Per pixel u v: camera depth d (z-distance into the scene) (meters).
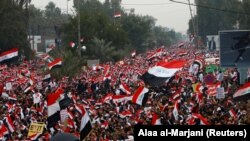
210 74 37.31
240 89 20.95
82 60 54.38
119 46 87.06
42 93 36.75
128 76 47.12
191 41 125.69
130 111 24.69
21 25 85.06
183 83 37.19
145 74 21.97
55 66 44.31
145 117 21.33
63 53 52.25
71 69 50.03
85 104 26.36
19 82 43.94
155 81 21.84
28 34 98.00
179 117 21.42
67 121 20.17
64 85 42.94
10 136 21.50
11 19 83.31
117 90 34.91
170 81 34.06
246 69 35.94
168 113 21.94
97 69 53.81
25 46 86.38
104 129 19.72
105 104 27.12
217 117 20.08
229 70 45.44
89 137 18.00
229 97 27.11
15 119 24.94
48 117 19.81
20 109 26.64
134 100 24.25
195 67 43.41
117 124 20.86
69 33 80.19
